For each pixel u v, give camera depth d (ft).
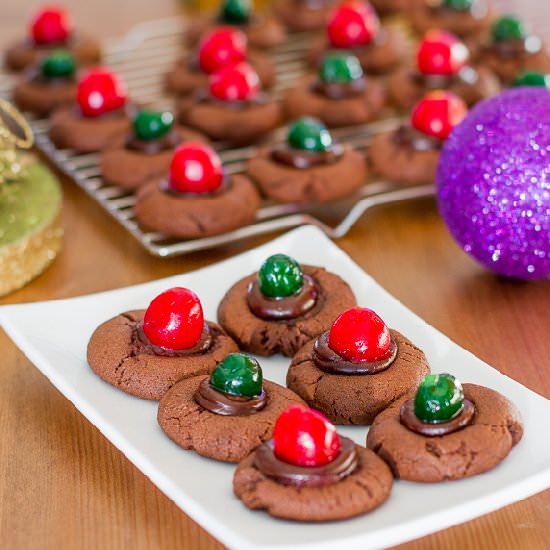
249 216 2.18
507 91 2.03
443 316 2.04
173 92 2.65
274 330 1.89
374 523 1.57
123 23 3.07
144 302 1.97
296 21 2.98
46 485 1.72
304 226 2.11
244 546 1.52
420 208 2.32
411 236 2.24
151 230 2.21
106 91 2.43
